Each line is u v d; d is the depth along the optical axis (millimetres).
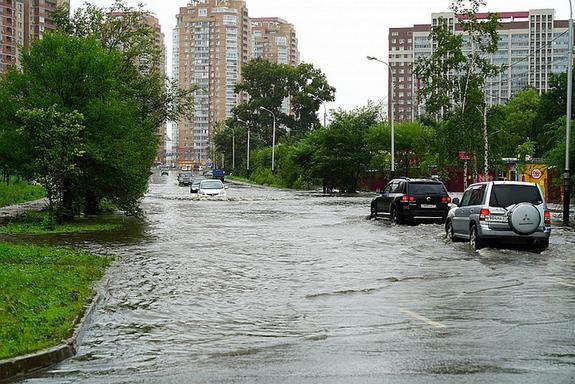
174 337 9328
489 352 8133
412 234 24422
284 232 25406
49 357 7957
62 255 17375
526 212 18625
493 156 41406
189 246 20703
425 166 59688
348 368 7477
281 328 9797
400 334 9250
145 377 7332
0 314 9641
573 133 33281
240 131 120562
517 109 73438
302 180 78500
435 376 7082
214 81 171750
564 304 11367
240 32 173125
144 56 42219
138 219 32156
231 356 8227
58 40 29719
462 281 13930
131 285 13609
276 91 117875
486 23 39312
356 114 75688
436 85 40031
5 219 30578
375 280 14148
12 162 28078
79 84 29391
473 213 19672
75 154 26453
